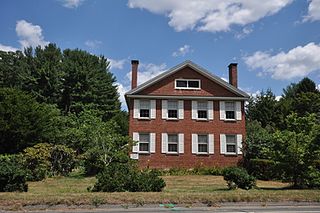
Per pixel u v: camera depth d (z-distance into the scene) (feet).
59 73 165.89
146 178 50.57
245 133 102.32
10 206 39.06
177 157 99.30
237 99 103.60
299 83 193.26
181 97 102.27
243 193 46.37
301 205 44.01
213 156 100.07
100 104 170.30
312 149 57.21
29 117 95.96
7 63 193.67
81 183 65.67
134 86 105.29
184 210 38.83
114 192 47.09
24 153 79.30
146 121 100.68
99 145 84.17
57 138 97.96
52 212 37.58
